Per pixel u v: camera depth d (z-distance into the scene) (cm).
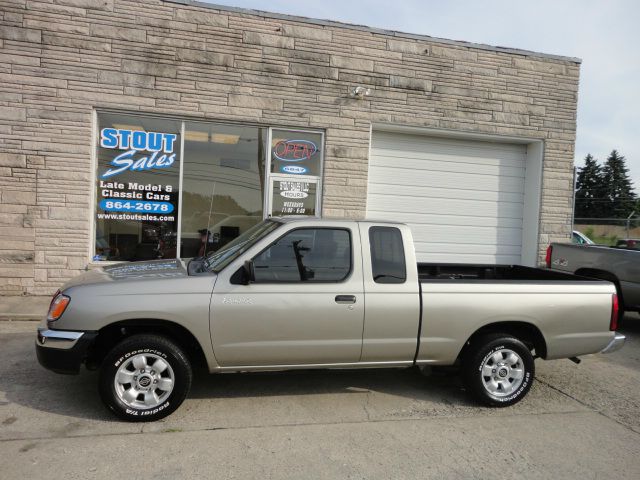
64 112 789
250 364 416
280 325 412
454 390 497
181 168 850
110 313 384
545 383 530
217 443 364
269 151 880
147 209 844
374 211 967
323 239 435
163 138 841
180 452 348
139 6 805
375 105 912
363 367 443
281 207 895
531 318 460
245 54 848
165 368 394
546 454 368
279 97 868
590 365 600
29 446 347
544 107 1001
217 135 861
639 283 737
